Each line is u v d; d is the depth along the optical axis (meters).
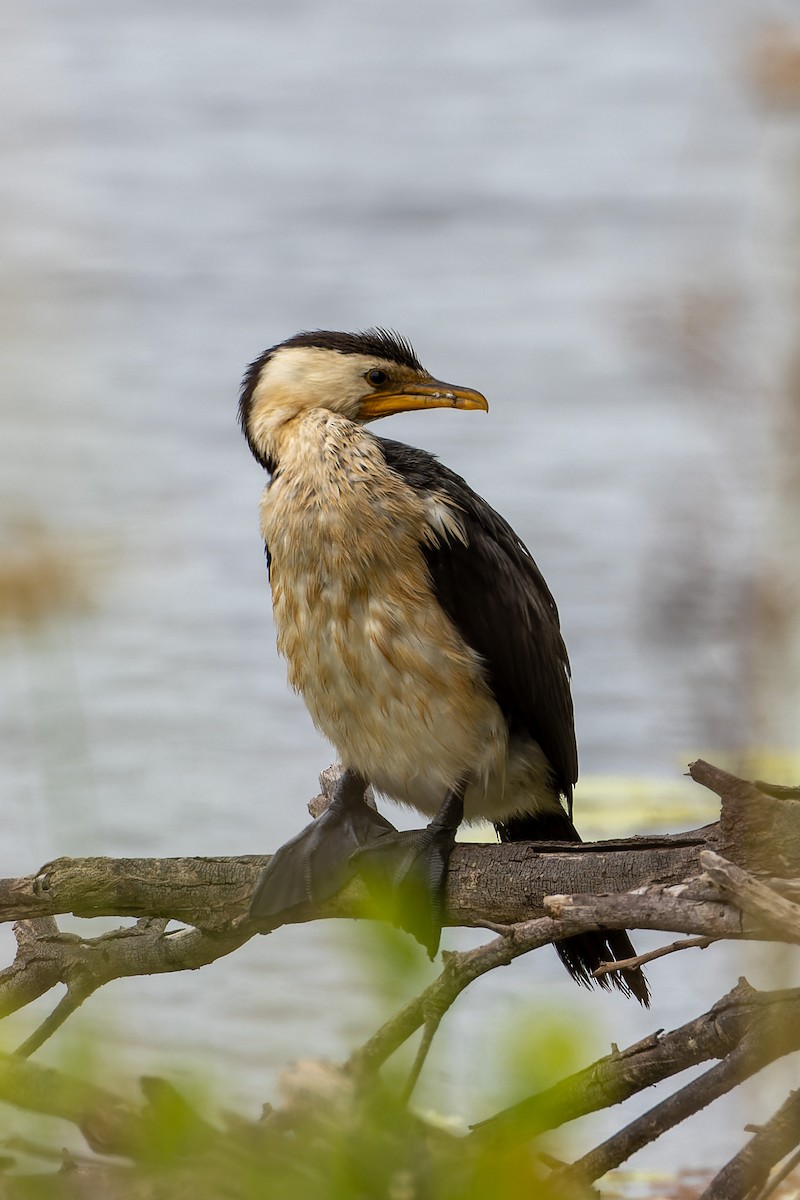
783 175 7.99
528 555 10.87
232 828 15.95
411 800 10.38
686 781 16.27
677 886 7.18
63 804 11.16
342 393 10.68
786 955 7.34
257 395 10.88
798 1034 7.13
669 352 8.70
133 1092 5.36
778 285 8.12
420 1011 6.95
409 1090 5.23
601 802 15.94
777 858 7.62
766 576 8.72
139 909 9.04
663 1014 12.54
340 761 10.80
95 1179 5.34
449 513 10.07
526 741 10.55
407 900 8.90
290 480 10.20
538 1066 4.79
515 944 7.17
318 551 9.98
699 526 11.90
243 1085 6.47
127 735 17.56
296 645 10.24
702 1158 11.22
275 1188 5.00
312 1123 5.10
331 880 9.23
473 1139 5.23
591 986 9.89
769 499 8.51
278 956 11.05
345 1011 5.58
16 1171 6.34
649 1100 11.96
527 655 10.31
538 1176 4.96
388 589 9.91
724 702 9.51
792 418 8.18
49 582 6.11
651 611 13.21
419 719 9.97
